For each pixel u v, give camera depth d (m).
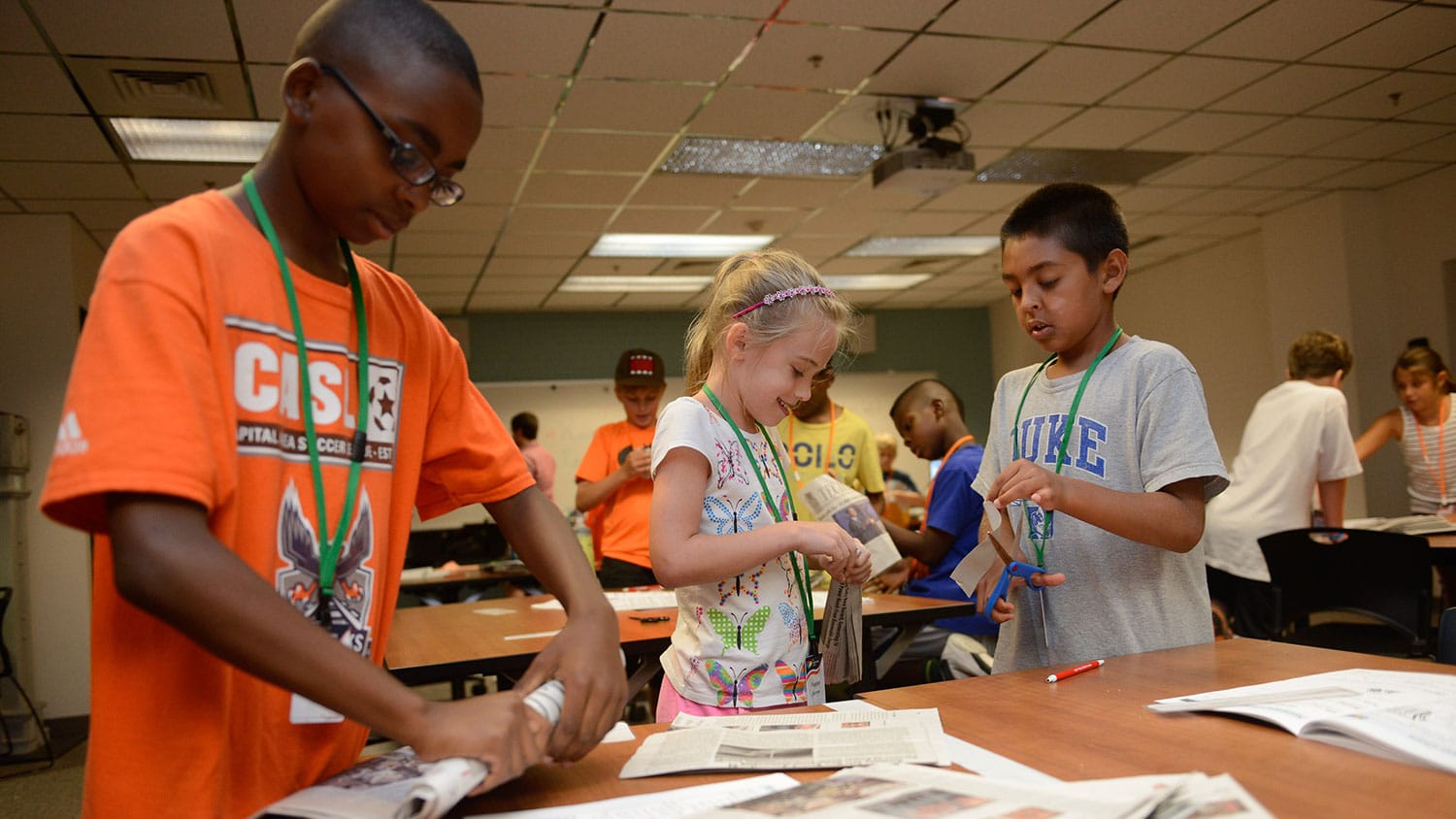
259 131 4.57
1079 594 1.50
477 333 9.85
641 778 0.86
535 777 0.88
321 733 0.87
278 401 0.82
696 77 4.27
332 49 0.79
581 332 10.12
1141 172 6.21
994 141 5.45
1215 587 3.55
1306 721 0.87
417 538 6.25
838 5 3.69
